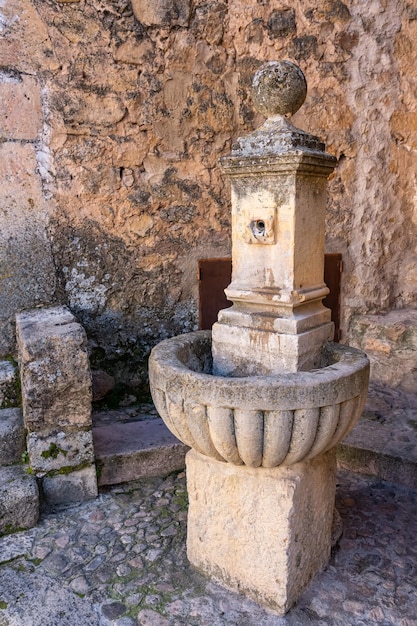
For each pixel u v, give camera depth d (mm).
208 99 2762
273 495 1584
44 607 1633
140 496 2252
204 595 1692
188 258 2891
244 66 2785
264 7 2727
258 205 1638
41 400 2076
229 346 1771
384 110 2951
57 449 2143
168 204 2799
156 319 2898
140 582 1745
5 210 2535
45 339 2055
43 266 2637
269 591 1624
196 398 1476
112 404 2861
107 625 1569
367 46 2861
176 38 2643
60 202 2619
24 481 2070
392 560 1850
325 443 1524
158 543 1938
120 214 2725
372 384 3045
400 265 3195
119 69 2598
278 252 1635
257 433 1445
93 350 2801
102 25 2535
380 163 3004
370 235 3066
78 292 2730
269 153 1540
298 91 1599
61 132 2561
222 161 1648
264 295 1670
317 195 1680
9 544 1928
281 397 1405
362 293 3133
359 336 3102
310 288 1703
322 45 2832
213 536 1727
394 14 2826
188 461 1773
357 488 2320
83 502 2211
